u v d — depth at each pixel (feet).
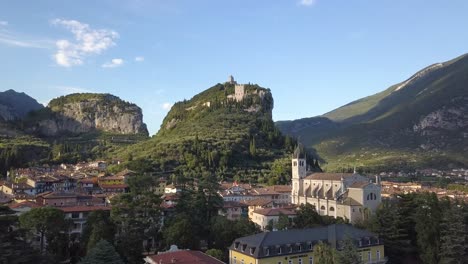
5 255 291.79
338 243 391.86
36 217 406.21
